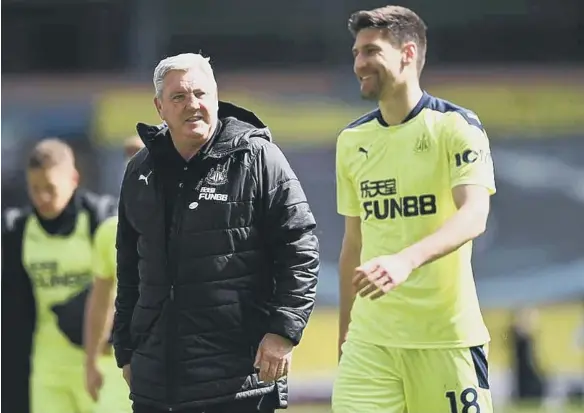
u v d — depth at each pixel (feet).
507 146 288.10
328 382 241.14
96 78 293.23
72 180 82.94
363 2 302.04
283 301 54.08
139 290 56.75
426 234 62.54
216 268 54.08
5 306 83.61
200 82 53.52
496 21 304.91
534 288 272.51
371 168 63.93
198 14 302.25
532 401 235.20
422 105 62.90
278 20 302.66
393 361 63.26
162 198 54.70
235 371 54.29
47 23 300.61
